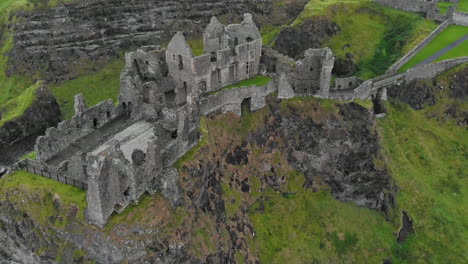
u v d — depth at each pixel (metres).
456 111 103.44
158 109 80.81
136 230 62.84
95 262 63.50
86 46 139.12
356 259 81.94
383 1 132.62
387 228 86.38
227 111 84.94
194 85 82.06
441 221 85.25
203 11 152.25
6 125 113.12
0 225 70.69
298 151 89.94
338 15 127.62
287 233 82.50
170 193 67.44
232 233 77.00
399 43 117.44
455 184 91.12
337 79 97.12
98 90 130.75
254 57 93.62
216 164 80.25
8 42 139.50
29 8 138.12
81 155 66.38
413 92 102.69
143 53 89.31
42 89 121.75
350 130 90.88
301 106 90.50
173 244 64.44
